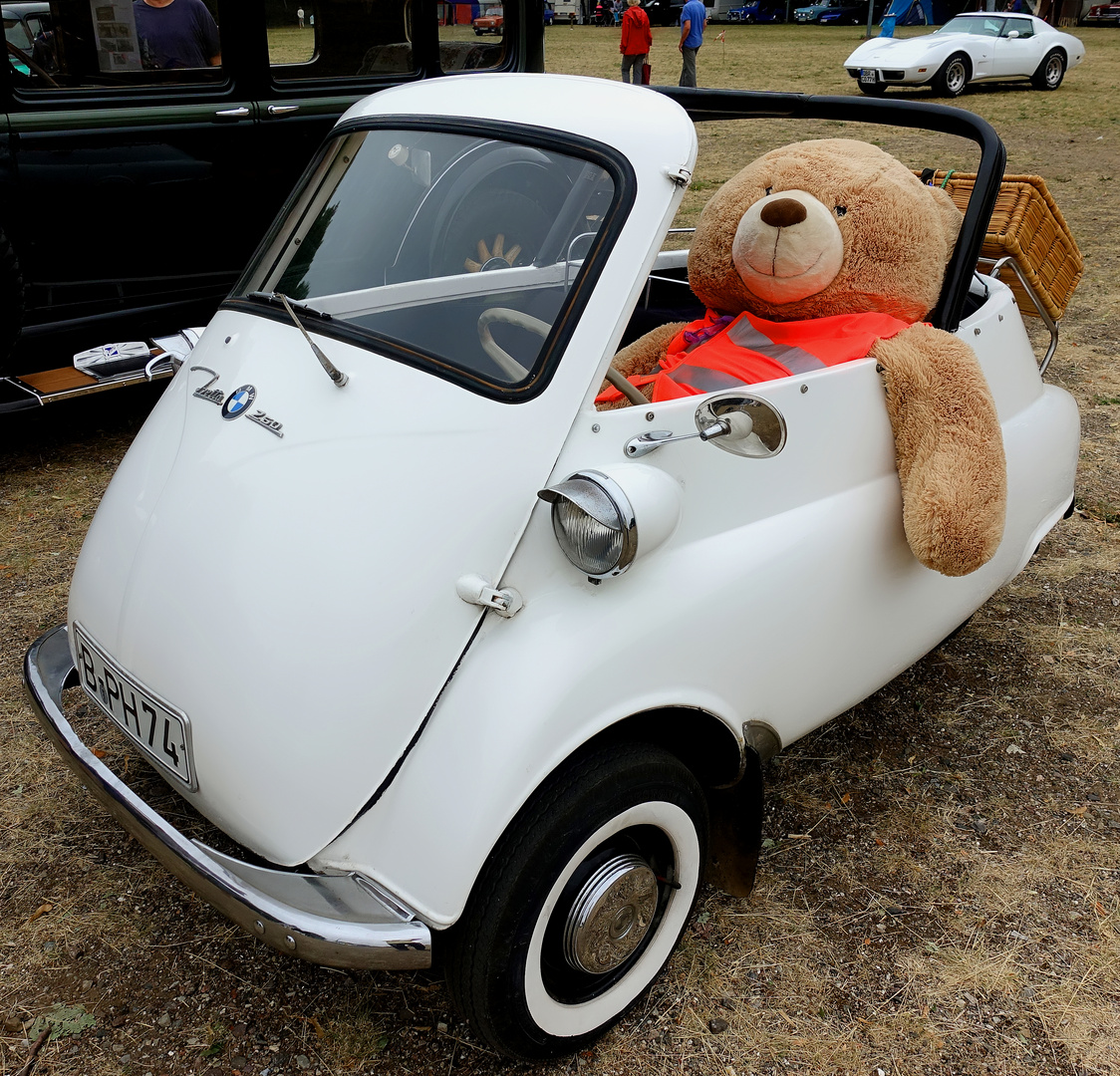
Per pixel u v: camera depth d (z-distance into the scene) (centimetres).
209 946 228
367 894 173
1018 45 1694
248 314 233
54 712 216
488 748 168
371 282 222
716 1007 216
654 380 264
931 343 233
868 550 229
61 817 264
